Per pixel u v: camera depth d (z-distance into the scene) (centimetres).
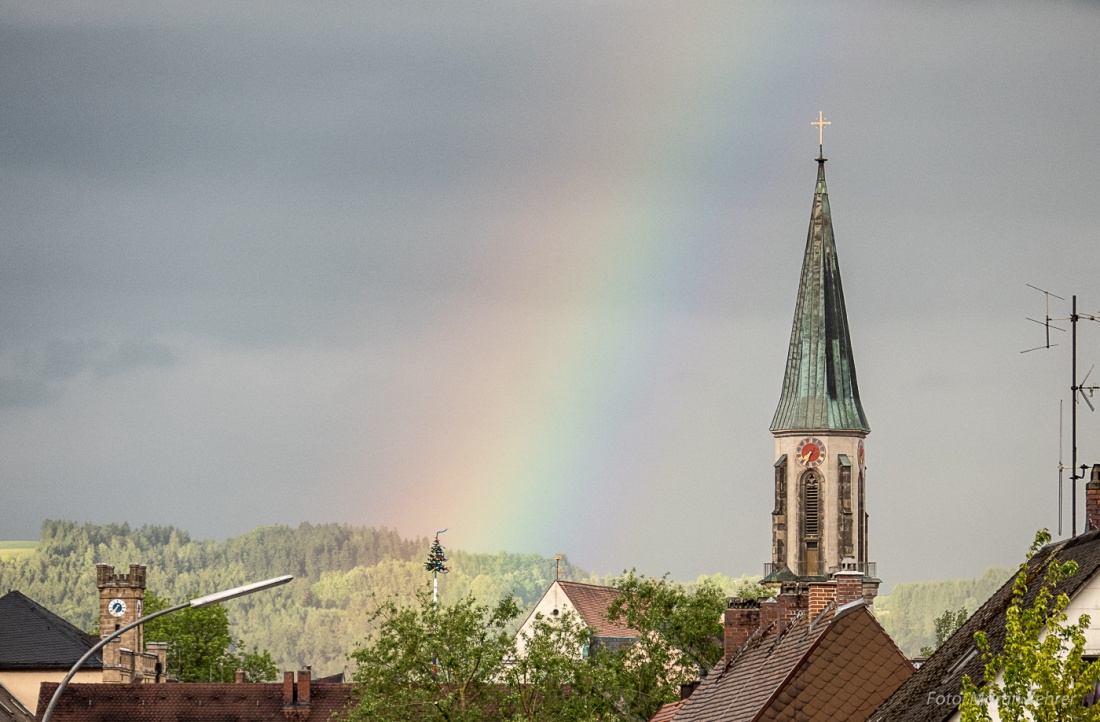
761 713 10850
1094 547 8606
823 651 10950
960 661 8962
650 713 19850
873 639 10969
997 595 9712
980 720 7319
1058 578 7712
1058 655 8125
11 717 19700
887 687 10875
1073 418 11356
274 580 9719
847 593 11269
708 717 12206
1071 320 11638
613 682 18462
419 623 18488
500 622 18538
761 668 12088
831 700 10850
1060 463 11288
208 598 9688
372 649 18425
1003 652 7925
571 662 18275
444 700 17725
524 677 18288
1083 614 7706
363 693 18462
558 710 18100
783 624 12450
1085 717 7200
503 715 17950
